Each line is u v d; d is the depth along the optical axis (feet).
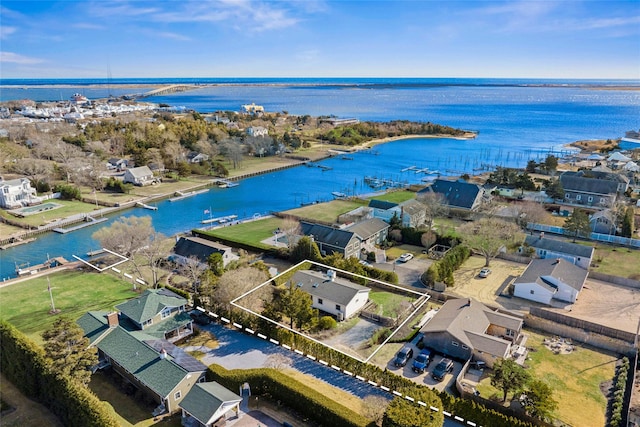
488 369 129.18
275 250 212.84
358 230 224.33
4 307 169.58
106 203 318.65
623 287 181.98
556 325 148.15
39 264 219.41
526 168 406.62
